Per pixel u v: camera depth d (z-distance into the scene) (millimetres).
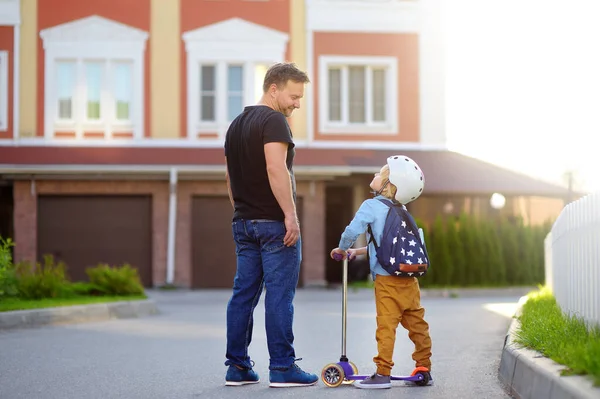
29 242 24297
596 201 7367
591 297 7520
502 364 6949
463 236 23062
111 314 14344
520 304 11820
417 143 26016
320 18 25828
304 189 24844
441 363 8141
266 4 25797
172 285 24203
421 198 26422
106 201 24672
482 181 24625
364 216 6469
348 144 25750
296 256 6566
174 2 25531
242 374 6711
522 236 23562
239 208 6602
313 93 25719
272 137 6414
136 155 24719
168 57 25469
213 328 12383
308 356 8859
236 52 25625
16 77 25078
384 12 25969
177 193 24766
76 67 25266
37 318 12727
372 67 26062
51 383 7020
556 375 5074
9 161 24203
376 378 6445
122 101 25453
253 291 6680
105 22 25344
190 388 6645
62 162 24328
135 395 6359
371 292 22094
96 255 24641
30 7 25203
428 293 21500
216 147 25328
